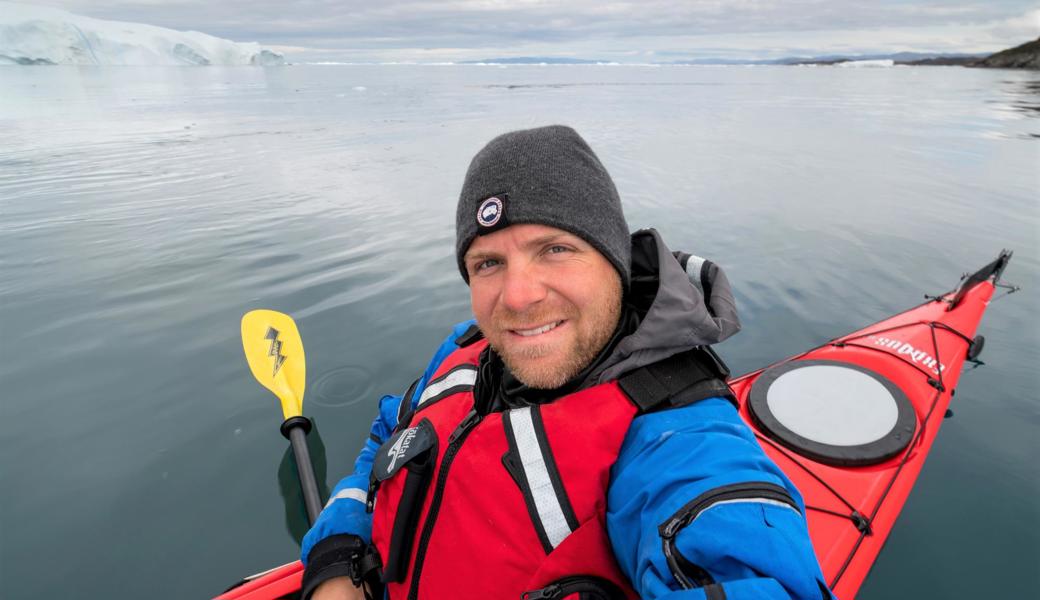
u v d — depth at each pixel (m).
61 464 2.46
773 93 27.45
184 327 3.65
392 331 3.55
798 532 0.66
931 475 2.33
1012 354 3.26
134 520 2.17
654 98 24.41
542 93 28.38
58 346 3.44
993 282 3.36
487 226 0.87
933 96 22.86
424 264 4.69
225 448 2.55
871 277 4.35
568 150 0.88
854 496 1.78
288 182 8.05
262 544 2.08
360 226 5.83
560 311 0.87
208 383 3.03
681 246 5.08
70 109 19.47
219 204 6.82
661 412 0.83
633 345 0.86
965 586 1.84
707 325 0.84
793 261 4.66
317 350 3.33
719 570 0.63
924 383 2.43
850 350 2.68
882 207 6.29
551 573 0.80
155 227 5.86
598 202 0.87
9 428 2.69
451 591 0.91
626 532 0.77
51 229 5.82
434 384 1.20
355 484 1.28
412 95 27.56
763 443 1.96
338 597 1.10
